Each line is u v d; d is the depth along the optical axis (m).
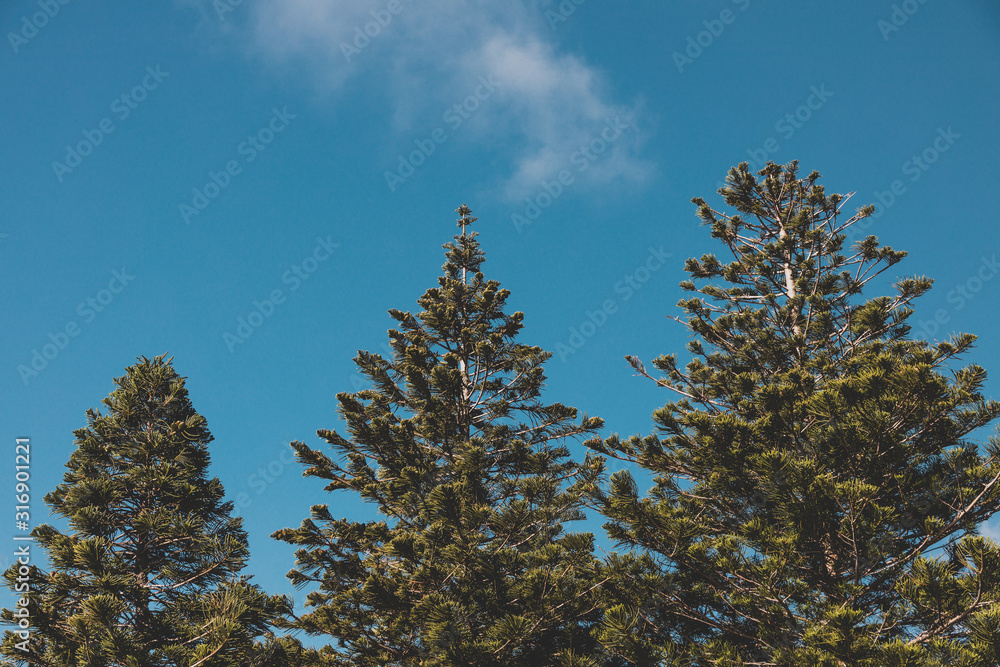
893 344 9.65
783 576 6.70
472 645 7.09
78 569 8.02
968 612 5.59
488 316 13.89
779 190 14.50
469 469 9.30
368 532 10.21
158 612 8.39
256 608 7.99
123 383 10.73
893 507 6.47
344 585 10.08
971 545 5.50
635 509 7.11
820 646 5.91
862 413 6.97
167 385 10.84
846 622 5.39
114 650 7.06
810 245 12.90
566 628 8.13
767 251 12.91
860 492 6.26
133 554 8.98
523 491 8.25
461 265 15.55
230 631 6.98
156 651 7.02
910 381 6.65
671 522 7.09
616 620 6.43
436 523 8.73
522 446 10.90
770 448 7.57
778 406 7.87
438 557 8.80
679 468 8.80
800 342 10.34
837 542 7.07
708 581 7.38
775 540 6.56
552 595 7.38
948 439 7.76
